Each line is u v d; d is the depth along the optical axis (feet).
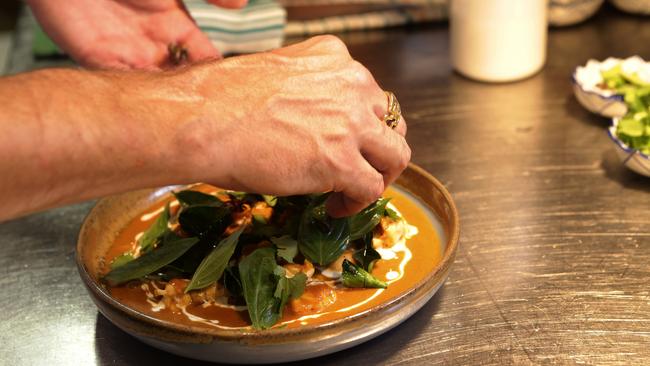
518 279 1.97
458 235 1.85
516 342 1.80
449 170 2.44
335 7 3.72
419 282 1.72
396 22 3.55
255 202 2.03
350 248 1.92
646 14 3.46
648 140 2.33
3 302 2.01
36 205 1.60
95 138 1.58
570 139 2.57
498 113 2.76
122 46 2.54
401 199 2.11
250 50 3.22
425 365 1.75
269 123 1.68
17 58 3.35
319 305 1.77
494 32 2.89
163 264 1.84
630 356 1.75
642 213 2.19
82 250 1.89
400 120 1.85
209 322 1.76
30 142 1.54
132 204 2.12
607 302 1.89
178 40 2.57
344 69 1.76
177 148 1.63
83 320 1.94
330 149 1.71
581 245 2.08
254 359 1.67
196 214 1.94
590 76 2.78
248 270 1.77
